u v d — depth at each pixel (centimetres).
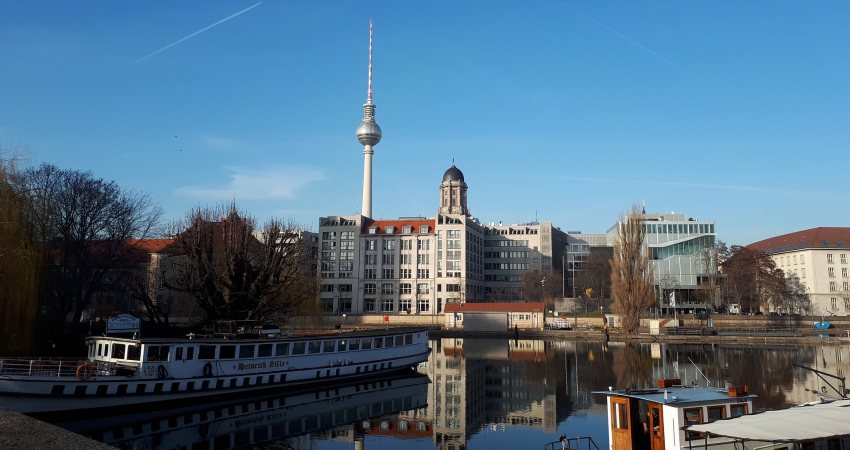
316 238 17112
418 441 3089
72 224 5838
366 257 16312
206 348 3994
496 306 11538
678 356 6856
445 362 6575
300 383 4581
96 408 3422
